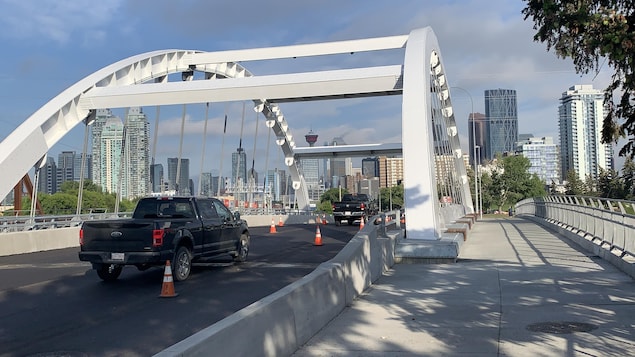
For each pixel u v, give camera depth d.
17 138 24.78
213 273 14.34
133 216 14.40
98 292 11.63
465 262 15.49
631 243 13.12
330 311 8.66
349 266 10.09
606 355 6.56
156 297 10.99
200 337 4.92
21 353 7.12
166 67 32.31
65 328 8.48
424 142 17.44
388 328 8.14
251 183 49.91
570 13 5.88
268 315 6.29
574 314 8.71
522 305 9.54
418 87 18.23
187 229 13.30
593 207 17.75
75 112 27.70
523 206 50.94
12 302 10.55
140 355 7.03
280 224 40.25
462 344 7.23
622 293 10.25
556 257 15.83
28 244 20.83
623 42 5.38
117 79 29.38
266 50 30.89
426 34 20.09
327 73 26.47
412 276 13.14
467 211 44.47
